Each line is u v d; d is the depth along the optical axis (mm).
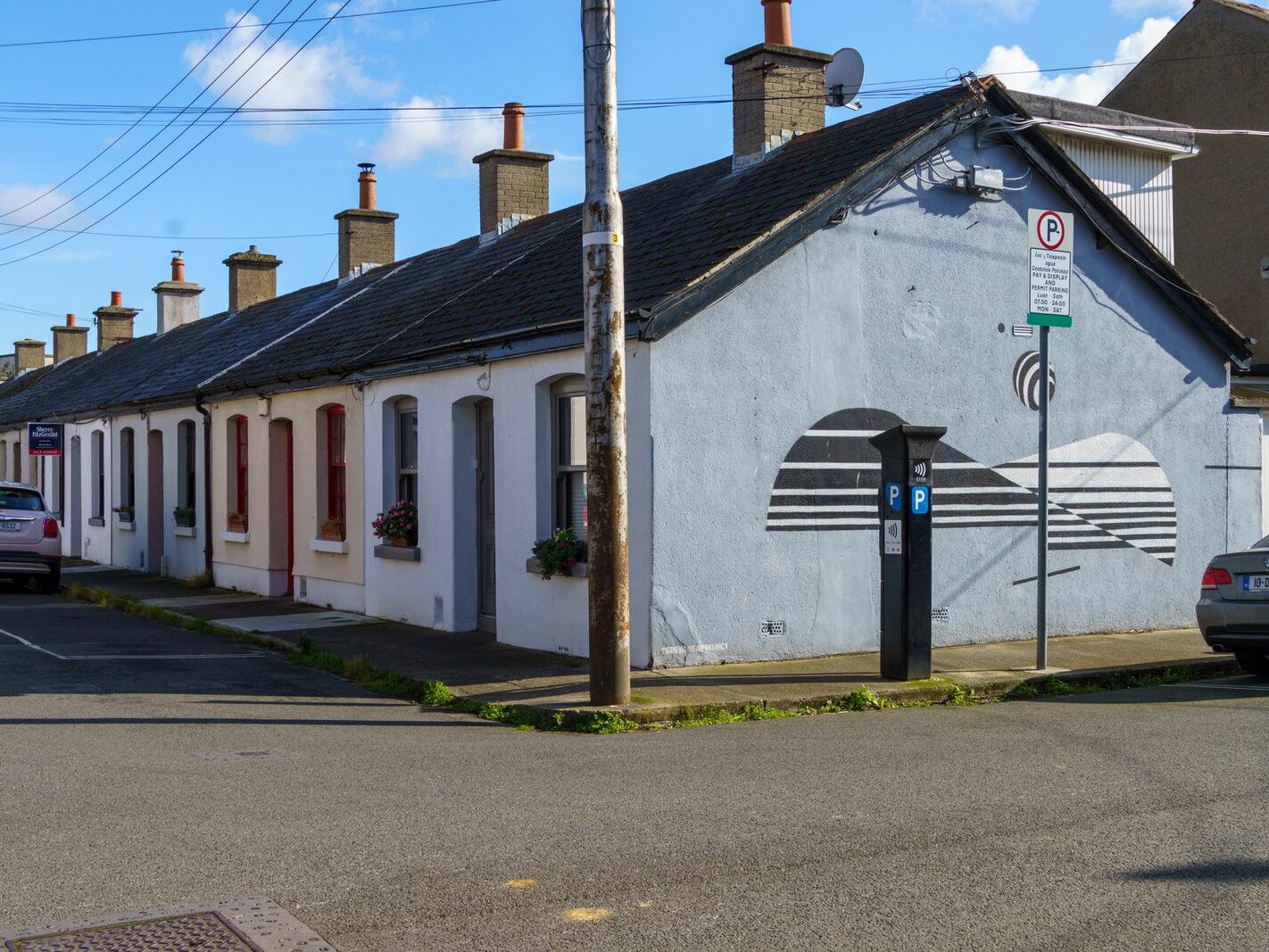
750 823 6055
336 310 21312
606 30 9305
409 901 4859
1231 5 23156
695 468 11266
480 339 13000
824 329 12078
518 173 20312
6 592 20203
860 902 4883
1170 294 14672
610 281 9336
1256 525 15656
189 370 23844
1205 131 18312
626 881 5133
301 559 17922
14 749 7777
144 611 16844
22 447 33094
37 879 5102
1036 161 13539
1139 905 4863
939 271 12930
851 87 16094
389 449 15734
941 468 12922
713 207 13734
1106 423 14266
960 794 6676
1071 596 13883
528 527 12758
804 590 11891
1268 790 6777
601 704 9344
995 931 4574
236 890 4984
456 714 9711
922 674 10734
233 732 8633
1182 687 11312
